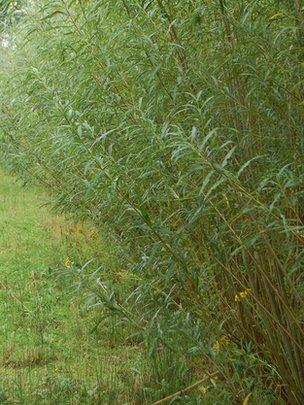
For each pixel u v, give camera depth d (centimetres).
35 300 678
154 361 458
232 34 371
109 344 561
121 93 420
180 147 321
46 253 865
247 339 428
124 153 422
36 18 561
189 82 389
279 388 394
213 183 342
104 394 445
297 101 348
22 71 645
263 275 361
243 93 382
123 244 510
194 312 416
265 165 372
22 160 815
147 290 398
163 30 396
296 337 374
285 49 351
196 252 404
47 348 558
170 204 408
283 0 349
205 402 402
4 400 436
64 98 507
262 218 325
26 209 1191
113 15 427
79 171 509
